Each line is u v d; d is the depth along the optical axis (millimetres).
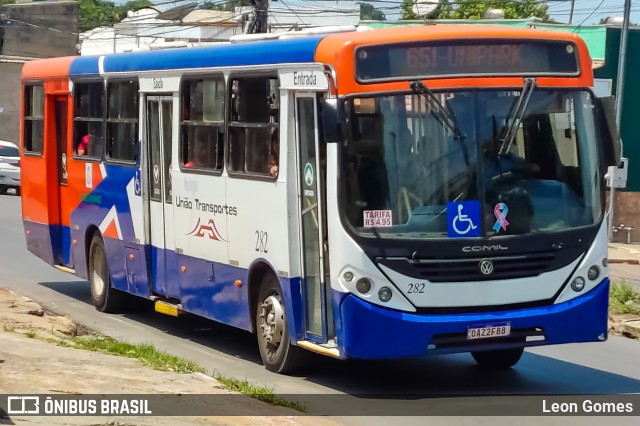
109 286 14969
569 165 10000
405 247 9422
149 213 13680
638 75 28484
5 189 38188
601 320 10023
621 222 28688
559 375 11117
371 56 9570
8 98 50469
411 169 9539
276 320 10875
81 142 15703
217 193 11891
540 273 9750
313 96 10047
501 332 9602
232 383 9820
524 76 9867
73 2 55500
